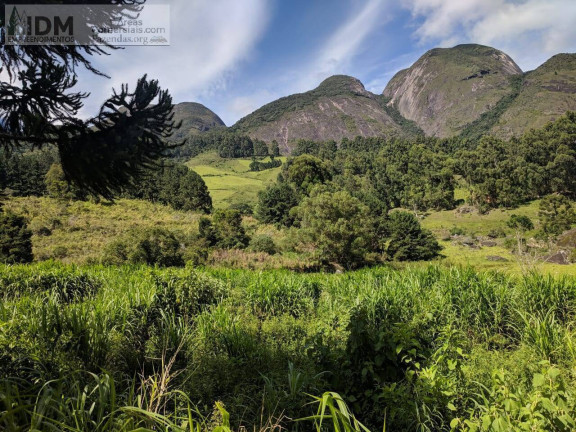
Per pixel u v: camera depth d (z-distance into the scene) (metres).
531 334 4.95
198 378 3.83
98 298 6.25
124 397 3.14
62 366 3.46
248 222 61.12
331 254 31.22
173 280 7.68
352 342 3.92
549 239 43.69
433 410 3.31
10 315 4.45
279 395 3.43
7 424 1.87
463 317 6.09
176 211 61.31
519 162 88.06
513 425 2.52
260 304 8.03
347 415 2.02
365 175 119.12
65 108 3.14
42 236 37.25
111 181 2.98
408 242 46.06
